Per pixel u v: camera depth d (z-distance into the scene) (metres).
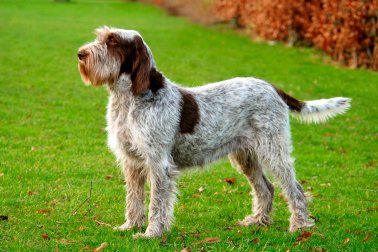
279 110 8.13
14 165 10.66
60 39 27.91
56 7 44.84
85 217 8.31
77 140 12.74
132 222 7.98
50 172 10.39
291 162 8.14
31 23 33.59
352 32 21.66
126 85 7.48
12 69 20.48
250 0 29.91
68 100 16.53
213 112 7.89
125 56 7.40
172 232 7.84
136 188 7.95
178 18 39.84
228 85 8.13
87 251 6.93
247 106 8.05
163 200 7.56
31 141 12.45
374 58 21.80
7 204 8.68
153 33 31.11
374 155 12.69
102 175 10.50
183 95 7.80
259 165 8.46
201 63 22.97
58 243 7.17
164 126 7.50
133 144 7.54
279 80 20.16
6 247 6.97
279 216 8.95
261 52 25.72
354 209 9.22
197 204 9.23
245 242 7.41
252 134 8.11
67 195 9.27
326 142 13.62
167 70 21.34
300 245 7.36
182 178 10.62
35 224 7.92
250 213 8.95
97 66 7.34
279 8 26.55
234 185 10.42
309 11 25.69
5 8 42.12
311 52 25.62
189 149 7.83
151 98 7.50
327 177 11.04
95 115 15.10
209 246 7.17
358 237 7.76
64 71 20.62
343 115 16.03
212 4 35.88
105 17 39.12
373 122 15.43
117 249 7.00
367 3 21.08
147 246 7.09
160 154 7.52
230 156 8.54
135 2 53.09
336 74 21.16
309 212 8.65
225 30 32.94
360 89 18.95
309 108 8.46
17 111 15.01
